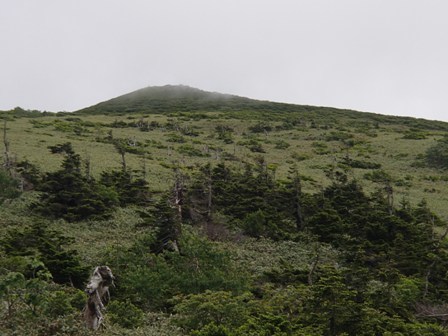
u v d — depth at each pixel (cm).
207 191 4416
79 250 2830
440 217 5281
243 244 3572
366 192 6291
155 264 2316
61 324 1256
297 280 2583
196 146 9125
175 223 2944
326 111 16250
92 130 10169
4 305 1349
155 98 19438
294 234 3909
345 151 9531
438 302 2572
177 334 1455
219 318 1627
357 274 2192
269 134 11381
